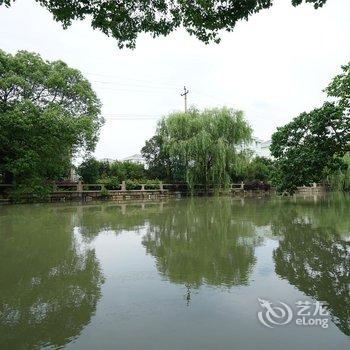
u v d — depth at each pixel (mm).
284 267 5984
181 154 27875
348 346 3260
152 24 5402
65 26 5285
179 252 7285
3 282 5383
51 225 11547
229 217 13430
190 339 3418
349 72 11844
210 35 5527
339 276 5445
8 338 3533
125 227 11016
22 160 18922
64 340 3461
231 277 5453
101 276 5621
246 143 28656
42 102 22672
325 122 12609
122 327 3717
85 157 26453
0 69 19953
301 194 34062
